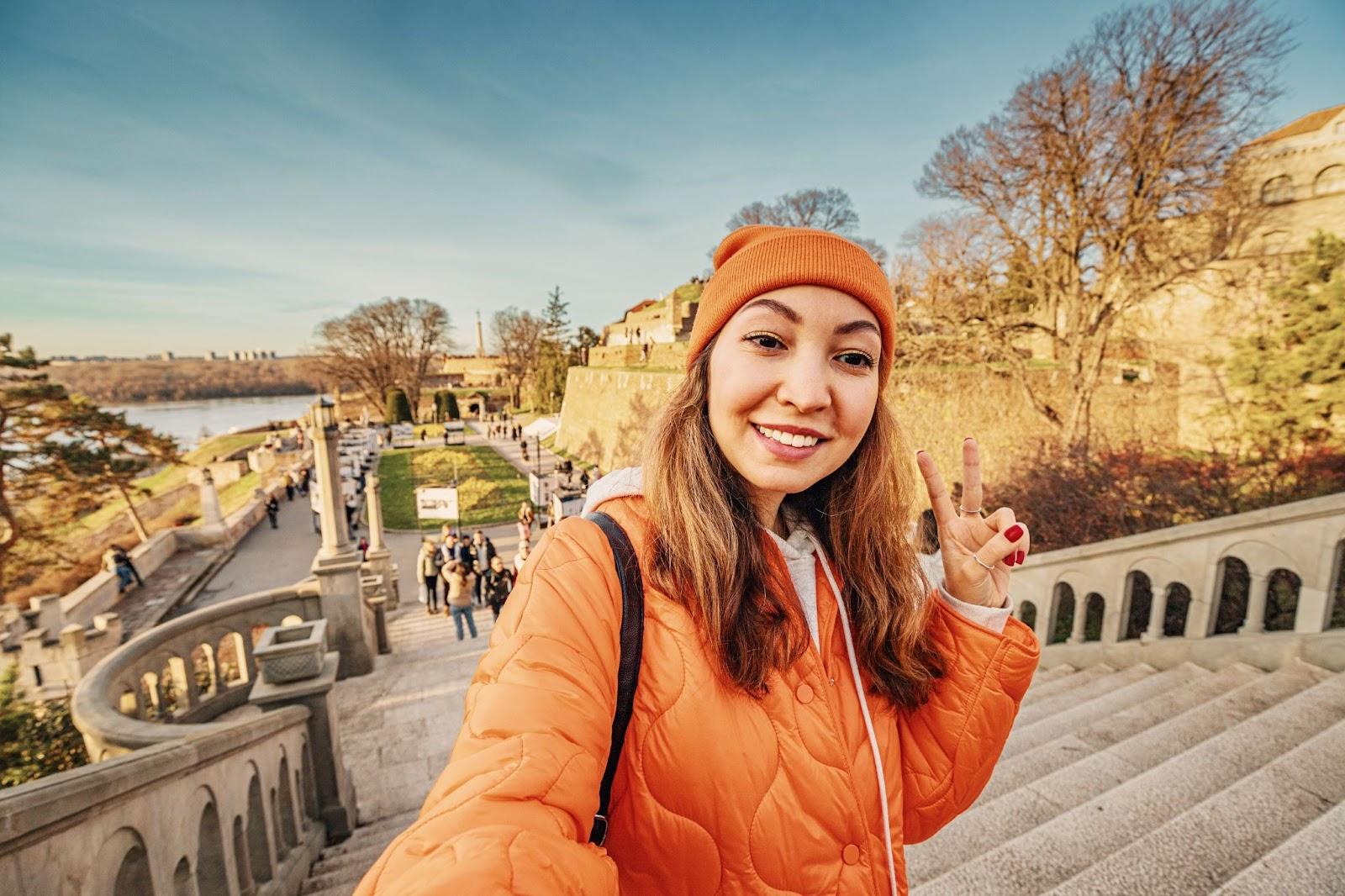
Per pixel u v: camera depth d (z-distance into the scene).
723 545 0.89
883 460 1.11
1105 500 11.16
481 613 11.23
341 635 7.52
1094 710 4.26
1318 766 2.86
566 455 38.78
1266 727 3.35
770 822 0.83
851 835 0.89
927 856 2.79
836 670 1.00
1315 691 3.65
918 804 1.09
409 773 5.52
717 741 0.83
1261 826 2.53
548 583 0.85
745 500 0.97
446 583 9.57
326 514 7.46
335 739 4.38
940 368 20.33
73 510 21.44
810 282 0.87
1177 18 14.43
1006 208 18.11
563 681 0.76
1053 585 6.03
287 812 3.77
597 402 35.41
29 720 4.41
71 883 1.87
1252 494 9.93
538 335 70.50
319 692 4.16
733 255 1.02
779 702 0.87
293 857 3.60
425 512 15.52
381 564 12.02
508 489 28.14
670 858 0.82
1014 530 1.04
